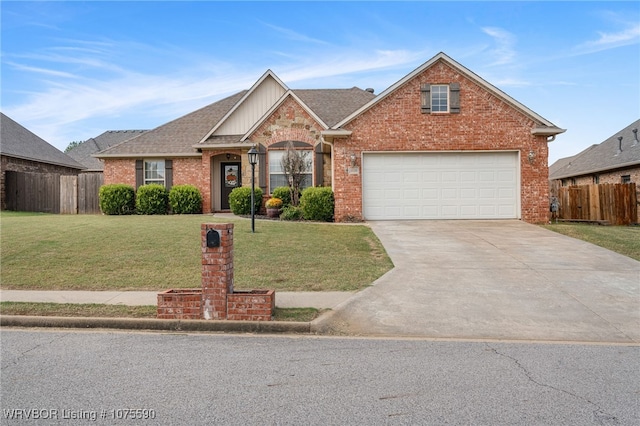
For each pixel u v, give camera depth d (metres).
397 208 16.36
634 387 4.29
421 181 16.31
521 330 6.23
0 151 20.80
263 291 6.80
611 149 26.12
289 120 19.33
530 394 4.11
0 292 7.84
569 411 3.77
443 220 16.20
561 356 5.21
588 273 8.98
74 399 3.96
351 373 4.62
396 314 6.82
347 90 23.86
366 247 11.39
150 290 7.99
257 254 10.45
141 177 21.27
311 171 19.25
